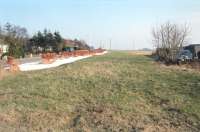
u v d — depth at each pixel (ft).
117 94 52.95
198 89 53.42
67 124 40.55
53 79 67.15
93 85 59.88
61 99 51.29
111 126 38.65
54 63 133.69
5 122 41.01
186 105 45.37
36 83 63.72
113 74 71.20
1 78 71.67
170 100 48.03
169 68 82.07
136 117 41.45
